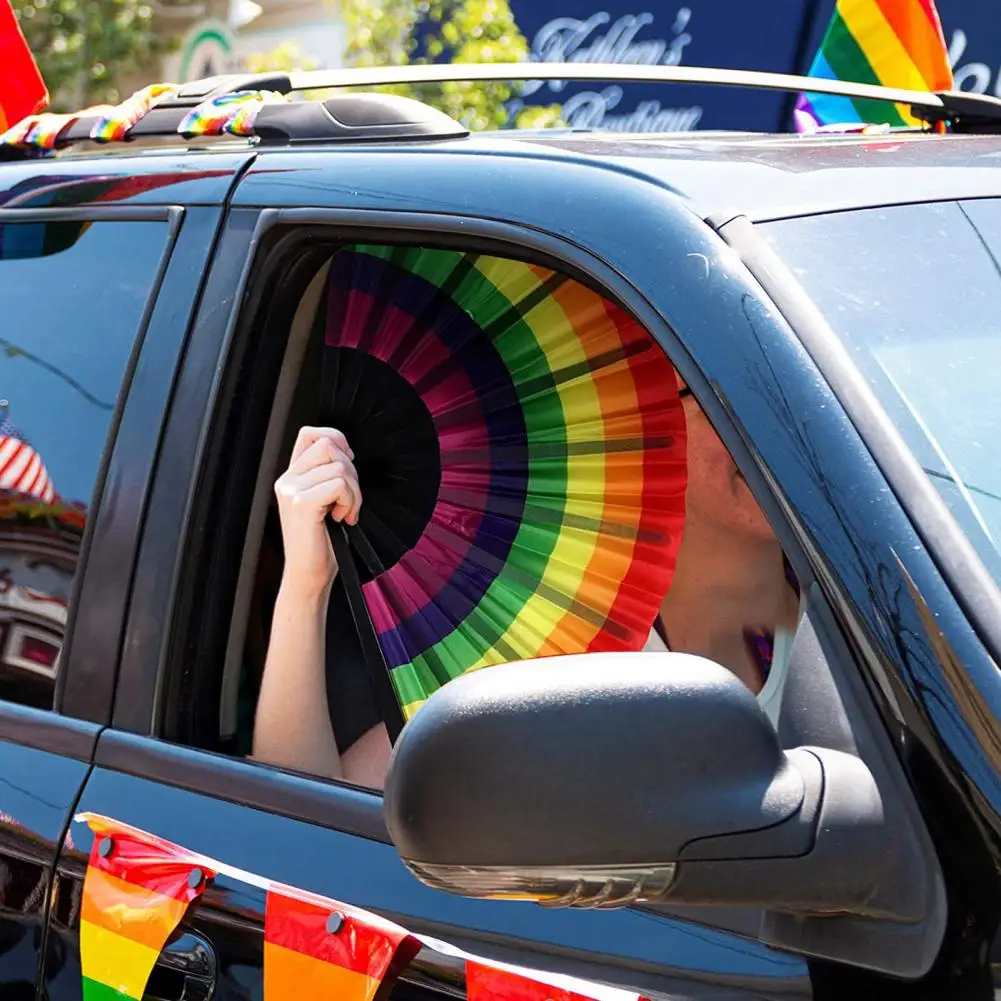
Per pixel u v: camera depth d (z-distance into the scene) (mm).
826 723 2857
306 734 4246
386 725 4086
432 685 4090
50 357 4461
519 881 2609
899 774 2770
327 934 3463
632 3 16250
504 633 4086
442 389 4160
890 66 8547
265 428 4176
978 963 2652
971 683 2752
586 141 4141
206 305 4156
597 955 3170
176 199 4367
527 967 3229
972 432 3191
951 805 2717
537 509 4125
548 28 17062
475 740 2574
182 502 4047
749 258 3299
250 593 4223
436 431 4176
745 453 3078
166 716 4031
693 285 3277
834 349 3137
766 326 3168
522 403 4129
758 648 4215
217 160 4395
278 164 4223
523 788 2549
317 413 4355
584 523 4078
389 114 4270
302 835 3719
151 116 5020
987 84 14195
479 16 17578
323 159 4137
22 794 4141
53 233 4637
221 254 4180
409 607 4129
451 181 3805
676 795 2568
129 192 4512
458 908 3410
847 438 3004
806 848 2631
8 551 4379
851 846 2670
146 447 4145
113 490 4176
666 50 15852
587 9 16594
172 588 4027
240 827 3803
